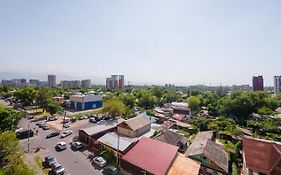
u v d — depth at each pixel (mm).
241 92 77625
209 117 65062
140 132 35875
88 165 23891
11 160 18422
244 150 23156
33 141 31828
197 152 25625
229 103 65062
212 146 28188
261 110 60750
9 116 31297
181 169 21906
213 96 91188
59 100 75625
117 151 26000
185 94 136375
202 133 38000
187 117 61219
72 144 30266
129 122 35188
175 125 48125
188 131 45469
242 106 62812
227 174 23047
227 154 27703
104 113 53188
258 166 20250
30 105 66188
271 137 40844
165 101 98375
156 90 107562
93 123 46281
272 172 19469
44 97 60906
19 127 38594
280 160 19422
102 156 26078
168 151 24547
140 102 80875
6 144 19016
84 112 62438
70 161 24781
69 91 111500
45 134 36094
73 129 40500
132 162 22875
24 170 16594
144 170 21578
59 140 32906
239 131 42469
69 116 54344
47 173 21328
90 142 30938
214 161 23906
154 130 38969
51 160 23406
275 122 48750
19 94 64688
